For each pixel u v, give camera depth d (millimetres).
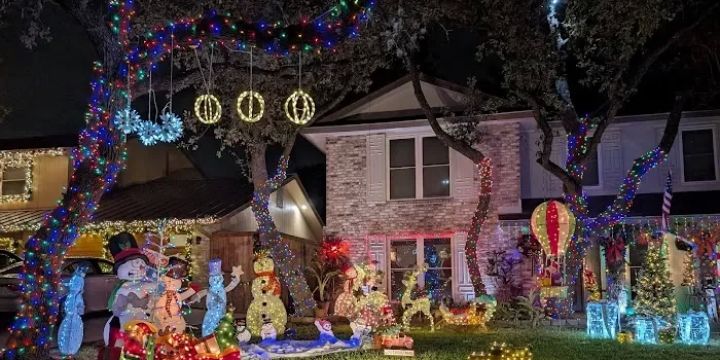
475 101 19125
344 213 21641
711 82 18297
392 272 21172
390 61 18641
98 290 12891
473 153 18750
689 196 19703
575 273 17281
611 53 16516
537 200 20703
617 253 18406
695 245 17078
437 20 17547
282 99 18703
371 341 12266
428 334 14883
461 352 11727
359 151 21750
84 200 10406
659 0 14625
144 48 10609
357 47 17797
